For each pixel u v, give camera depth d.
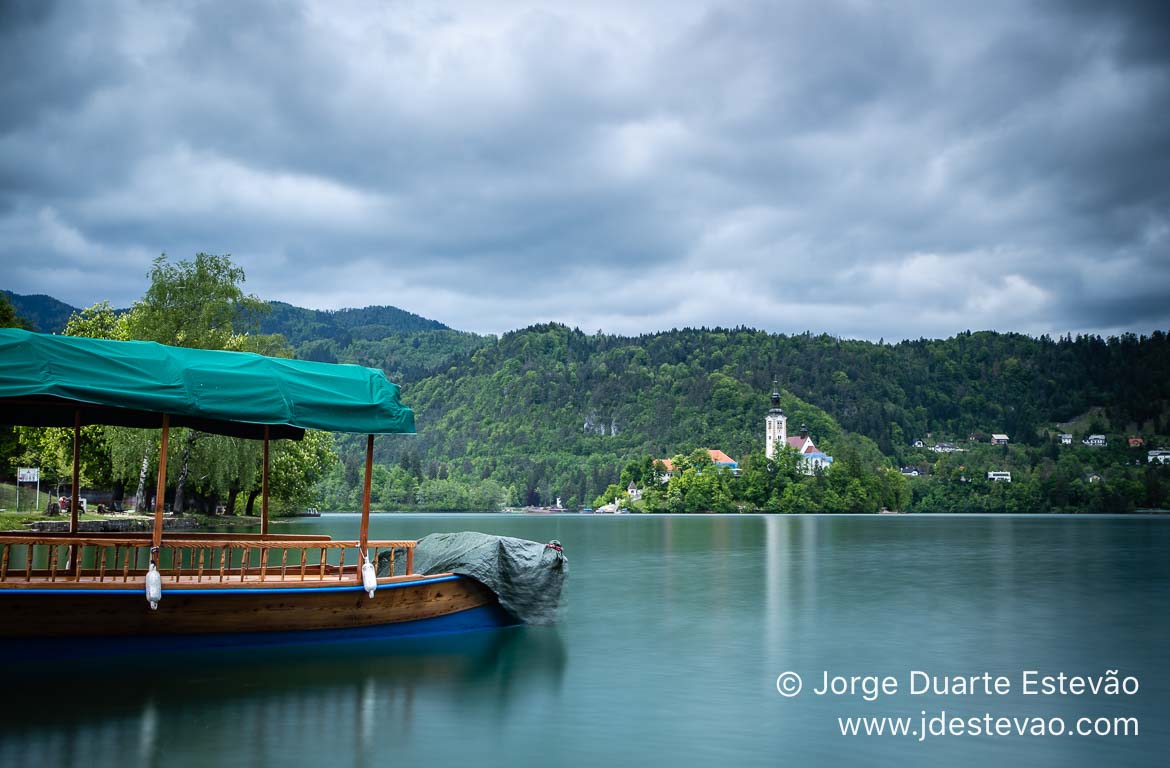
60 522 53.25
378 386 19.50
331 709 14.38
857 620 24.81
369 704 14.73
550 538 81.06
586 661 18.59
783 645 20.75
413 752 12.18
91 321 66.75
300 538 21.52
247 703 14.59
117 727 13.10
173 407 17.03
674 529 112.06
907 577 38.81
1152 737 13.30
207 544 18.25
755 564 46.75
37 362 16.06
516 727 13.50
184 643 17.22
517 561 22.06
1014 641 21.36
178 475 60.25
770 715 14.34
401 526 96.25
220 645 17.64
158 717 13.63
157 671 16.52
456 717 14.05
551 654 19.36
